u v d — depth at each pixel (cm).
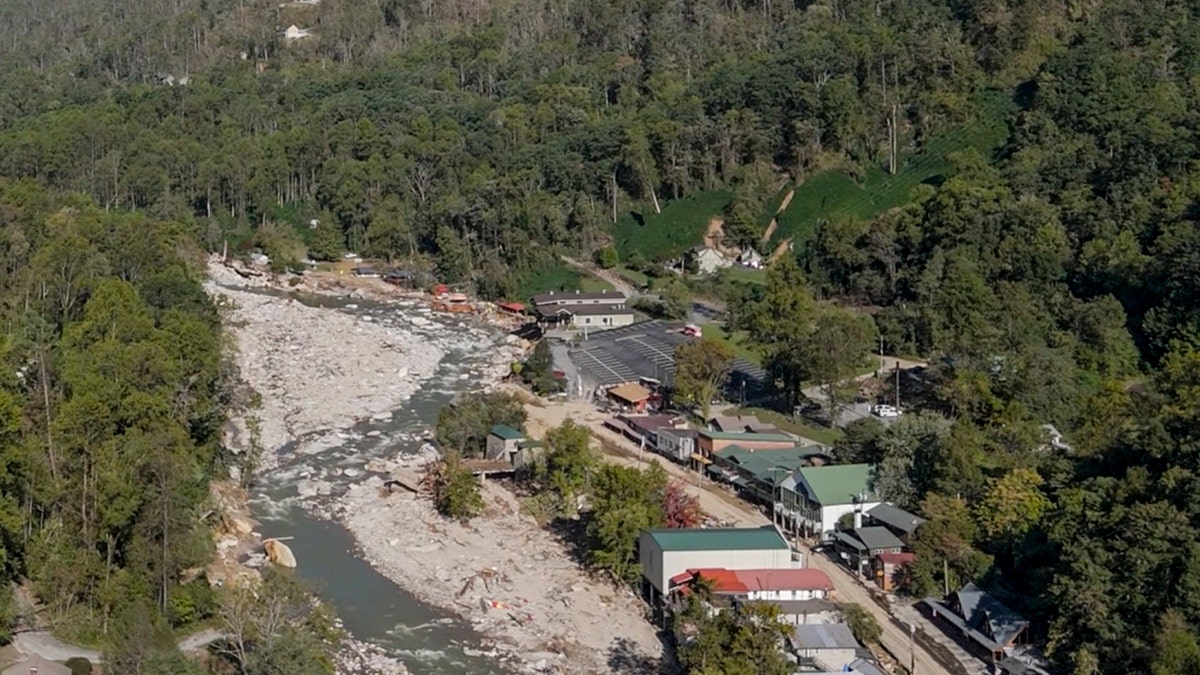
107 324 9475
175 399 8769
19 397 7525
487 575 7894
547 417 11650
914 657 6681
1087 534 6794
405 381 13138
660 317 15388
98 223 14725
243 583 7138
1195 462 6969
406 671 6619
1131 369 11525
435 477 9581
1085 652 6219
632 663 6781
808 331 11700
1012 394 10156
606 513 7938
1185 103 15662
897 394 11112
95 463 6869
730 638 6188
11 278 12100
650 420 11044
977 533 7738
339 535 8688
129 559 6725
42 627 6366
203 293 12769
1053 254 13125
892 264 14750
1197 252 11825
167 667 5706
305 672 5934
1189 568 6178
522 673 6656
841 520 8331
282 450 10588
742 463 9369
